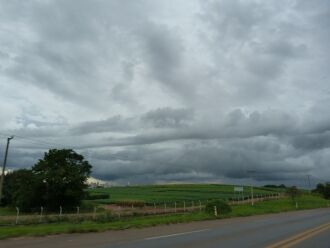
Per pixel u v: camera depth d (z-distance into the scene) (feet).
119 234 68.44
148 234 67.87
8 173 302.25
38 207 251.60
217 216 139.95
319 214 150.30
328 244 51.75
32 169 254.68
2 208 269.44
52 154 256.32
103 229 78.07
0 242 57.06
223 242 54.08
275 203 295.89
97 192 421.59
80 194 249.55
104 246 49.73
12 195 257.96
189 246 49.60
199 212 175.32
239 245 50.60
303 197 394.32
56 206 250.16
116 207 262.26
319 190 487.61
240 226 87.10
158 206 265.75
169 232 72.13
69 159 259.19
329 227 80.89
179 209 220.64
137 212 192.44
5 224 130.00
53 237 63.98
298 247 48.67
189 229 79.71
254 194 390.01
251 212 174.91
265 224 92.94
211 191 428.15
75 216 161.89
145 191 433.48
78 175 250.78
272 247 48.34
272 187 556.92
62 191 248.93
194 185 540.52
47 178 246.27
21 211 247.91
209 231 73.46
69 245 51.34
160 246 49.62
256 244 51.62
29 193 246.68
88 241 56.39
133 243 53.11
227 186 516.32
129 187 513.04
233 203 283.59
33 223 136.87
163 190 446.60
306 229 76.13
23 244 53.83
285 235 64.03
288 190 328.08
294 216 135.64
